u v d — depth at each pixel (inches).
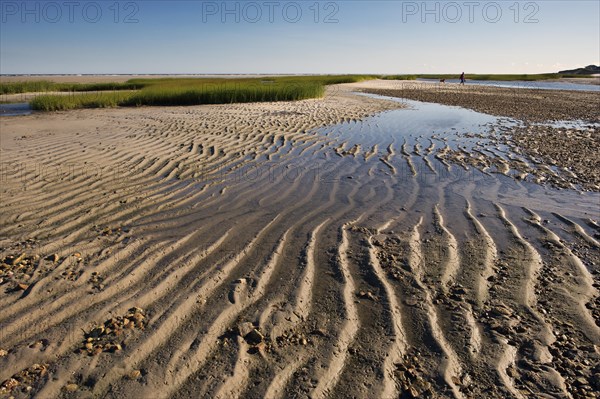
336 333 115.6
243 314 122.8
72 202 222.7
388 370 102.6
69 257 154.9
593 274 148.6
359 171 292.2
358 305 129.2
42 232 183.2
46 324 115.6
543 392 96.3
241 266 151.5
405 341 113.5
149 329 114.2
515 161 318.0
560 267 153.6
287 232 183.6
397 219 200.4
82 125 494.0
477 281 143.6
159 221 197.2
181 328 115.3
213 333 113.7
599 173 280.7
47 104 708.7
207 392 94.0
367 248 166.9
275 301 129.6
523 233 184.1
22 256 155.5
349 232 183.8
